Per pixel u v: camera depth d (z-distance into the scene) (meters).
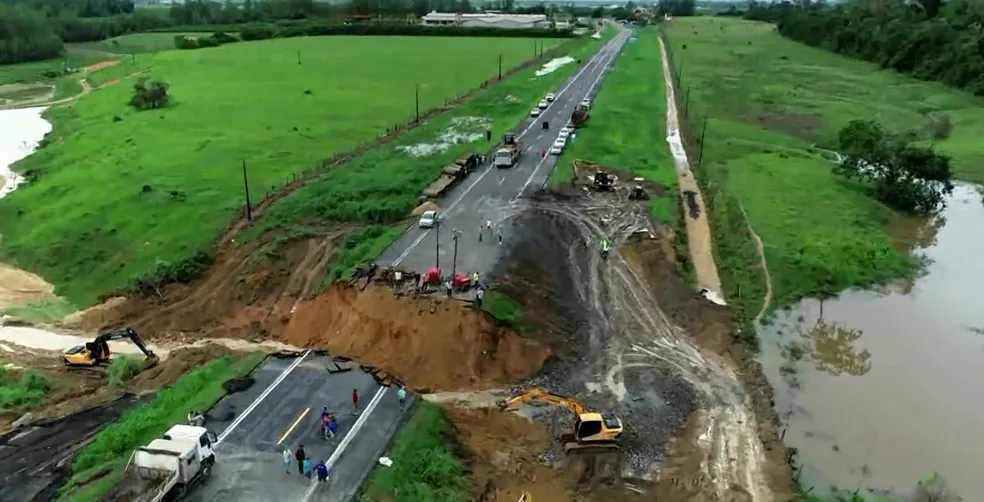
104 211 85.50
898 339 60.62
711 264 74.44
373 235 71.62
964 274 73.06
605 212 80.81
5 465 44.12
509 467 44.97
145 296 69.19
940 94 152.62
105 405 51.12
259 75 168.50
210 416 45.84
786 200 88.00
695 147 111.25
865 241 77.31
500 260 64.31
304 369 51.62
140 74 175.88
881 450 46.75
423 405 47.66
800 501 41.84
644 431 48.34
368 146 106.06
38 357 60.53
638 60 191.88
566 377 53.91
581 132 112.62
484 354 53.91
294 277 67.94
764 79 168.88
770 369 55.62
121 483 38.75
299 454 40.22
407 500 39.78
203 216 81.19
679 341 59.09
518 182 88.75
